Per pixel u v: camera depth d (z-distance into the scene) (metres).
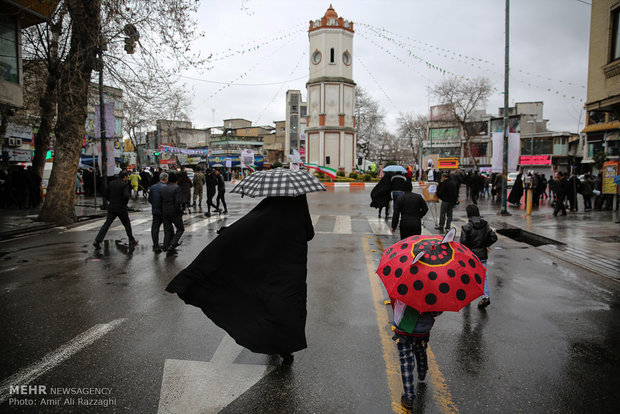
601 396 3.35
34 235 11.11
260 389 3.43
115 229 12.15
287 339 3.52
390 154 84.88
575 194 16.61
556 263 7.96
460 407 3.19
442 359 4.00
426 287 2.84
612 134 19.78
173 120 27.62
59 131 13.12
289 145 70.19
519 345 4.32
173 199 8.70
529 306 5.54
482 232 5.36
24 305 5.49
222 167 55.09
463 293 2.84
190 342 4.34
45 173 26.58
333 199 22.48
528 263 7.96
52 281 6.64
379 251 9.04
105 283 6.54
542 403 3.25
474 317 5.14
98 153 17.66
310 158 44.91
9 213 15.77
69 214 13.34
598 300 5.79
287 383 3.52
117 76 13.20
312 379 3.60
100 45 12.64
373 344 4.32
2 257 8.39
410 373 3.12
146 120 22.89
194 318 5.03
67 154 13.15
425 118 68.44
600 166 28.36
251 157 42.81
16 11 12.02
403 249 3.13
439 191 11.61
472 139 63.66
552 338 4.50
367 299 5.79
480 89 43.12
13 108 13.20
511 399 3.30
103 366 3.80
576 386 3.51
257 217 3.72
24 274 7.07
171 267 7.58
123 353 4.07
